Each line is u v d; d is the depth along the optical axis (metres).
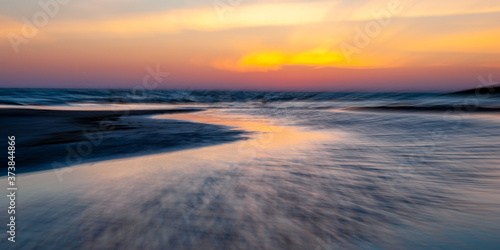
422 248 2.02
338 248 2.04
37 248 2.04
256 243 2.11
